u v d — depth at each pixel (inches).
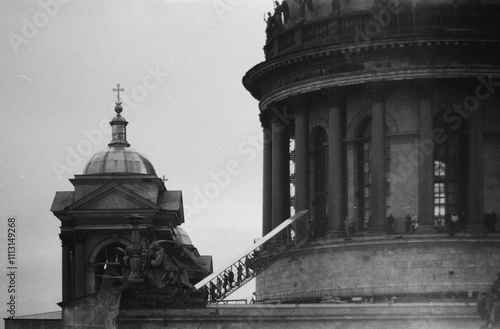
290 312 6117.1
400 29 6688.0
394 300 6496.1
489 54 6678.2
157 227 7253.9
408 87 6722.4
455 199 6747.1
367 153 6811.0
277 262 6870.1
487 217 6683.1
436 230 6658.5
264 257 6702.8
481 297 6102.4
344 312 6112.2
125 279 6235.2
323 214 6919.3
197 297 6200.8
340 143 6806.1
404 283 6599.4
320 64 6825.8
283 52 6958.7
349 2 6845.5
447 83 6712.6
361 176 6815.9
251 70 7101.4
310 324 6107.3
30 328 6550.2
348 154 6811.0
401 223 6692.9
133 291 6156.5
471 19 6668.3
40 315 6722.4
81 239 7249.0
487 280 6594.5
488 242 6624.0
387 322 6097.4
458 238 6609.3
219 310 6131.9
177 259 6289.4
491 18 6673.2
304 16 6963.6
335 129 6801.2
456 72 6663.4
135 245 6215.6
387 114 6732.3
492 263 6614.2
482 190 6688.0
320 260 6747.1
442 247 6609.3
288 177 7111.2
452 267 6599.4
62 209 7288.4
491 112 6722.4
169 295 6156.5
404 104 6722.4
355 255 6678.2
